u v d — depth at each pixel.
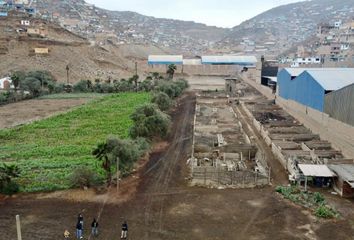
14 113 82.75
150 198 38.53
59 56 145.12
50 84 112.94
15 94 99.50
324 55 164.12
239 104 93.56
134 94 107.31
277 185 41.78
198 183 42.06
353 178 38.09
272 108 83.62
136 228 32.38
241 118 77.12
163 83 102.06
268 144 57.03
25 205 36.91
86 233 31.45
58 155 52.62
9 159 50.88
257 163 47.75
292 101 74.31
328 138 54.00
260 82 115.69
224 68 163.50
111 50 191.62
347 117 47.62
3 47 137.50
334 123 51.78
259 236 30.95
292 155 47.69
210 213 35.09
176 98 101.75
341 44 167.00
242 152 50.59
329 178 41.09
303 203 36.94
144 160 49.97
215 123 70.25
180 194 39.50
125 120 72.69
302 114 66.81
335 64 116.50
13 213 35.12
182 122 73.75
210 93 110.19
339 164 43.28
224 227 32.47
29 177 43.62
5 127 69.75
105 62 159.62
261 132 63.50
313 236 30.92
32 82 105.62
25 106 91.50
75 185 40.66
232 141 57.47
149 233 31.50
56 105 92.75
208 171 42.59
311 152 48.25
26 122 73.94
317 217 34.28
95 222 31.03
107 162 41.38
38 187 40.59
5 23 156.62
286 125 65.38
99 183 41.50
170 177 44.31
